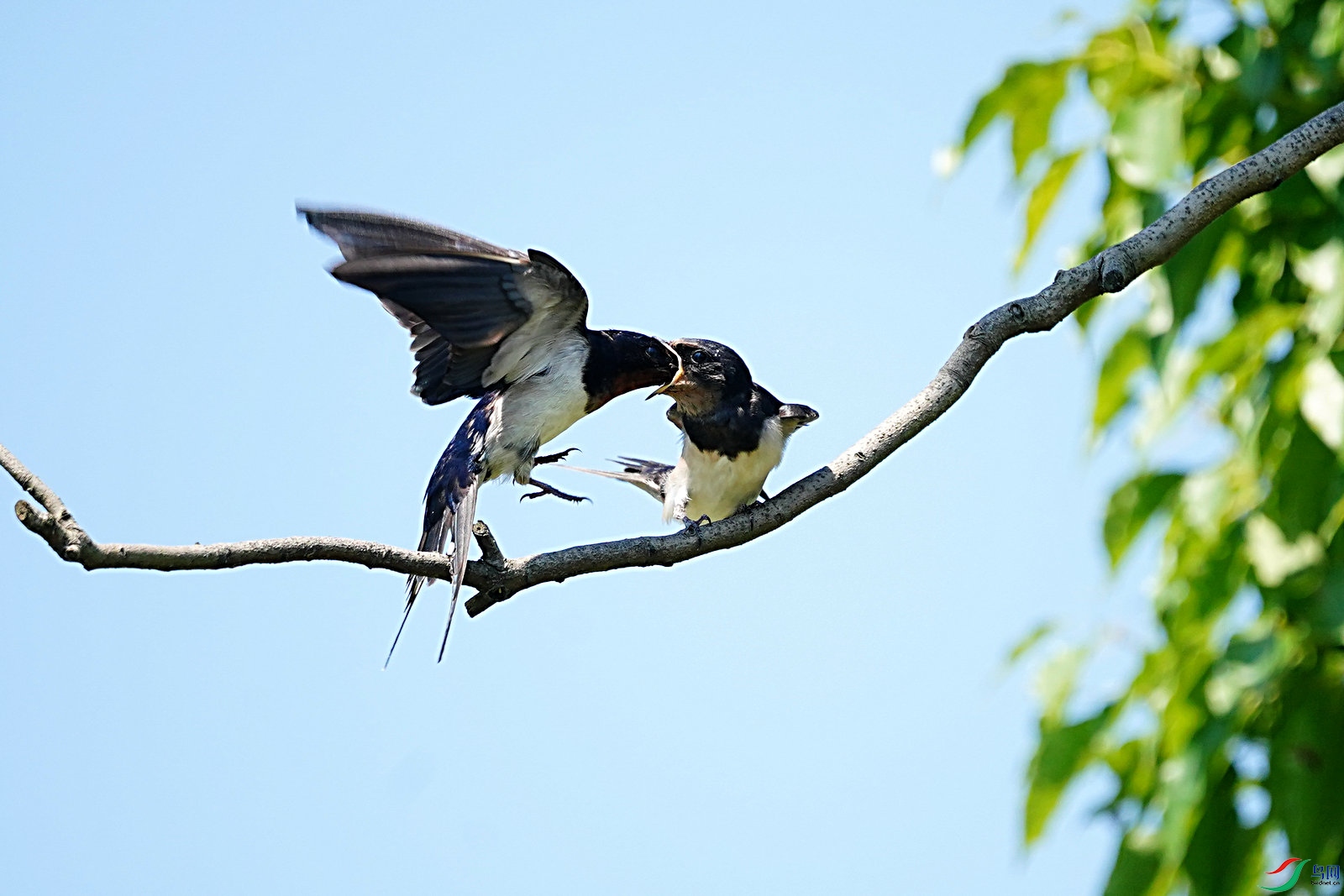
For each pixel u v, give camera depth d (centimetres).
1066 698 918
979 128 1029
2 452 618
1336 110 770
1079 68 1006
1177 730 856
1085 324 1033
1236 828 850
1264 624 869
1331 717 830
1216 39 967
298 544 688
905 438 816
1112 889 862
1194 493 916
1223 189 770
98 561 621
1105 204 986
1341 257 870
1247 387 916
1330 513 839
